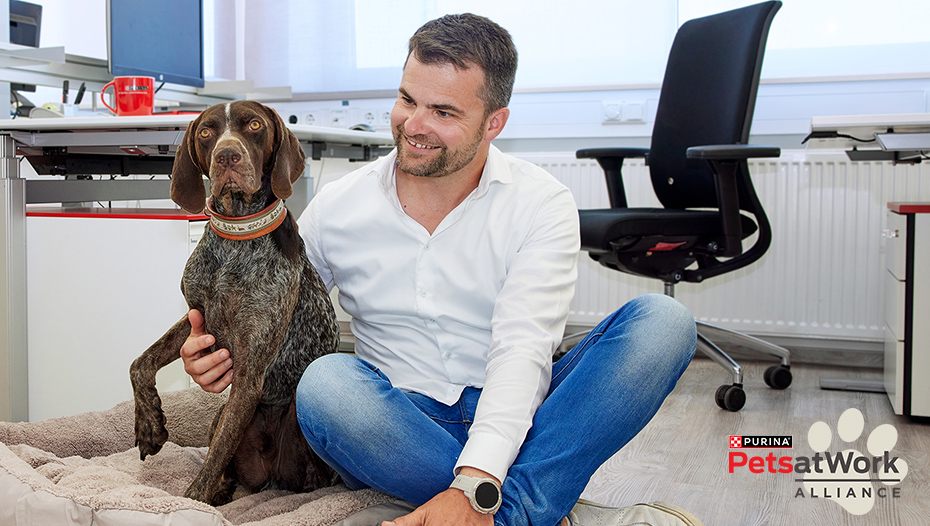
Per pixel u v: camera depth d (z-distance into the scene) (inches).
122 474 57.3
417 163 50.4
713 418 96.3
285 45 152.1
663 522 50.1
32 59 102.4
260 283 54.5
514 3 139.8
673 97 117.6
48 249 84.4
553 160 136.1
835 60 126.6
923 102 121.3
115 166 104.7
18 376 85.6
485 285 54.3
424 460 46.7
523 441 46.9
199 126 55.2
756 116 129.1
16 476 50.4
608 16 135.9
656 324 47.7
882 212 120.3
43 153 88.7
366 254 56.7
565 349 120.1
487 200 55.1
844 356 128.6
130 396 82.7
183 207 56.9
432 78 48.1
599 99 136.9
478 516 42.3
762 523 64.9
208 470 52.4
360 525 52.0
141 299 81.0
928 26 122.0
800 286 125.1
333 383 47.3
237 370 54.4
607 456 47.3
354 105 149.9
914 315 94.0
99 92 118.0
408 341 56.5
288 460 60.4
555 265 52.2
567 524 50.4
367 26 147.4
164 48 114.4
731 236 102.4
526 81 141.1
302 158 58.8
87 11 162.9
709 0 131.0
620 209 113.8
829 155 121.4
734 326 129.6
